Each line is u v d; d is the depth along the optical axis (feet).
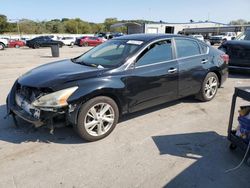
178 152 11.71
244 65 27.25
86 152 11.62
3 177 9.81
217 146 12.28
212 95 18.97
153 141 12.71
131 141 12.69
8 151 11.64
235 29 161.38
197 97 18.42
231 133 11.60
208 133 13.67
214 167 10.58
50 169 10.34
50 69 13.73
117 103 13.35
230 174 10.14
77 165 10.62
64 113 11.60
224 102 18.84
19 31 239.50
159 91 14.96
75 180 9.68
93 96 12.17
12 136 13.06
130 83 13.41
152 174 10.07
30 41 94.73
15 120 13.74
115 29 290.76
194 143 12.56
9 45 96.53
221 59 19.10
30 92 12.16
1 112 16.30
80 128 12.01
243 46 26.76
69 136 13.10
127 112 13.85
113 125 13.16
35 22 288.92
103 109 12.62
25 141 12.57
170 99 15.94
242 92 10.54
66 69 13.43
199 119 15.56
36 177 9.84
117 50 14.85
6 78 27.71
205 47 18.26
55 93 11.43
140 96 14.06
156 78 14.52
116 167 10.52
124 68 13.38
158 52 15.03
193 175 10.04
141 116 15.85
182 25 206.28
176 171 10.28
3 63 41.93
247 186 9.46
